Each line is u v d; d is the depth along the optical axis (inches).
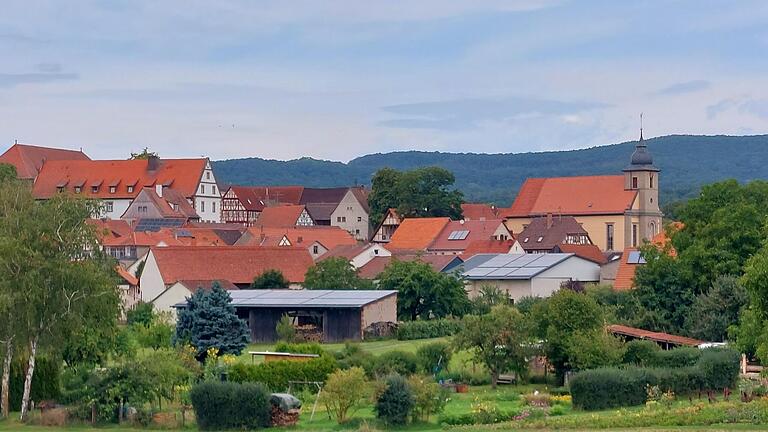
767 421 4291.3
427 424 4493.1
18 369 5007.4
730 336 6067.9
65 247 5019.7
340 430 4291.3
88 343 5334.6
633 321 7322.8
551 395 5310.0
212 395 4434.1
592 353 5575.8
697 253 7381.9
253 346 7509.8
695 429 4094.5
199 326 6353.3
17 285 4822.8
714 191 7726.4
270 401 4453.7
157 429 4451.3
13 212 4995.1
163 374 4707.2
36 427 4515.3
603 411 4785.9
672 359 5679.1
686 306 7337.6
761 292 4532.5
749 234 7372.1
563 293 5777.6
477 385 5812.0
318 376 5241.1
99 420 4591.5
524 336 5738.2
